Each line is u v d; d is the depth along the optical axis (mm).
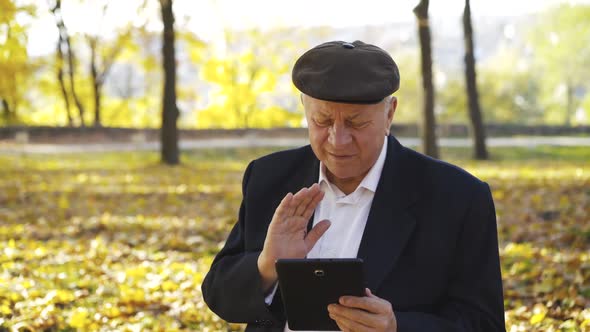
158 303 5941
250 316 2525
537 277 6336
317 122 2385
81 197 13070
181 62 39062
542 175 17016
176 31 21656
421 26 16531
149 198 12977
